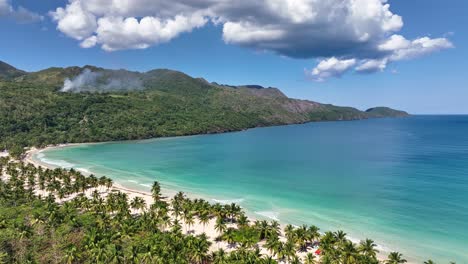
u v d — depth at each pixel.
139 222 77.56
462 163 184.62
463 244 80.38
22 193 107.31
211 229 86.44
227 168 180.88
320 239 69.94
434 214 101.44
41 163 189.62
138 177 157.00
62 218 81.31
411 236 85.44
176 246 63.31
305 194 126.38
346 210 106.62
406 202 113.69
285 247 64.94
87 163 192.75
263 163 197.12
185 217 83.56
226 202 116.50
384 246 79.75
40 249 68.00
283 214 103.69
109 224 78.19
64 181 124.38
